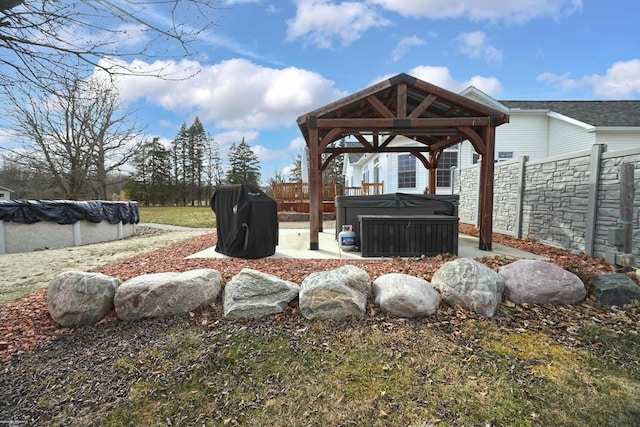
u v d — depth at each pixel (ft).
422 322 10.18
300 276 13.83
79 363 8.34
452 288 11.14
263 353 8.67
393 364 8.13
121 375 7.82
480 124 19.60
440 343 9.05
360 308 10.45
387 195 23.22
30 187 55.11
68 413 6.60
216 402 6.88
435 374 7.71
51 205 29.86
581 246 18.52
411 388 7.22
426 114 26.96
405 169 50.96
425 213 22.97
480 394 7.00
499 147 45.88
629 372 7.79
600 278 11.76
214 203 20.93
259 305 10.71
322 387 7.31
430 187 32.55
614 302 11.07
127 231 38.81
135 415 6.53
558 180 20.45
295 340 9.30
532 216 23.08
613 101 50.21
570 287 11.22
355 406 6.70
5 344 9.23
